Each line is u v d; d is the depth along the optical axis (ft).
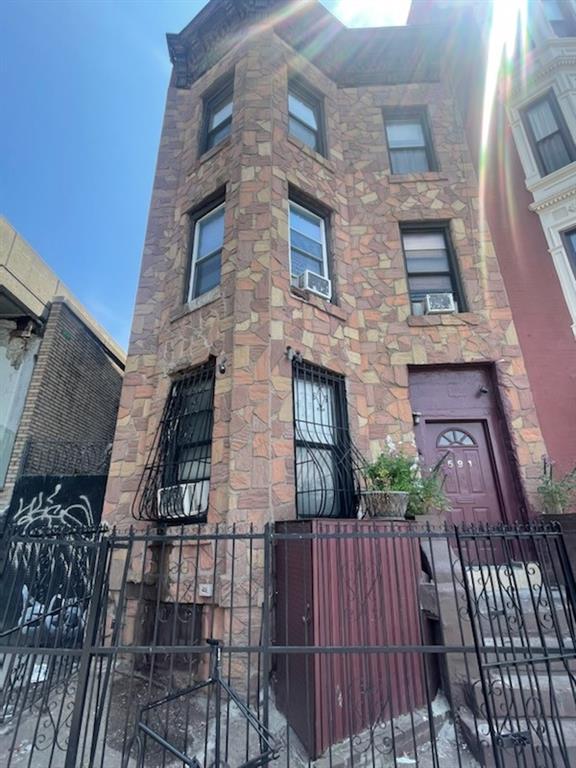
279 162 22.45
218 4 26.73
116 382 36.76
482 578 10.12
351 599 11.71
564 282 22.86
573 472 18.45
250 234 20.13
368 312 22.91
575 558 14.56
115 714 12.06
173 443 18.34
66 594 12.62
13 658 11.48
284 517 15.72
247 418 16.63
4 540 11.28
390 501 15.17
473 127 27.68
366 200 25.71
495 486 20.25
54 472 26.40
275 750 8.29
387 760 9.72
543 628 12.66
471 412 21.35
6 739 10.93
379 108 28.78
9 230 25.26
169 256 23.70
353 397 20.48
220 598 14.11
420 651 9.12
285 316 19.11
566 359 21.43
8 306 26.18
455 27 30.12
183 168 26.09
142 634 15.42
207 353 18.70
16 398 25.77
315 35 28.04
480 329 22.39
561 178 24.27
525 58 27.94
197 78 28.81
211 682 8.96
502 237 24.45
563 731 9.44
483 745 9.45
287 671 11.38
